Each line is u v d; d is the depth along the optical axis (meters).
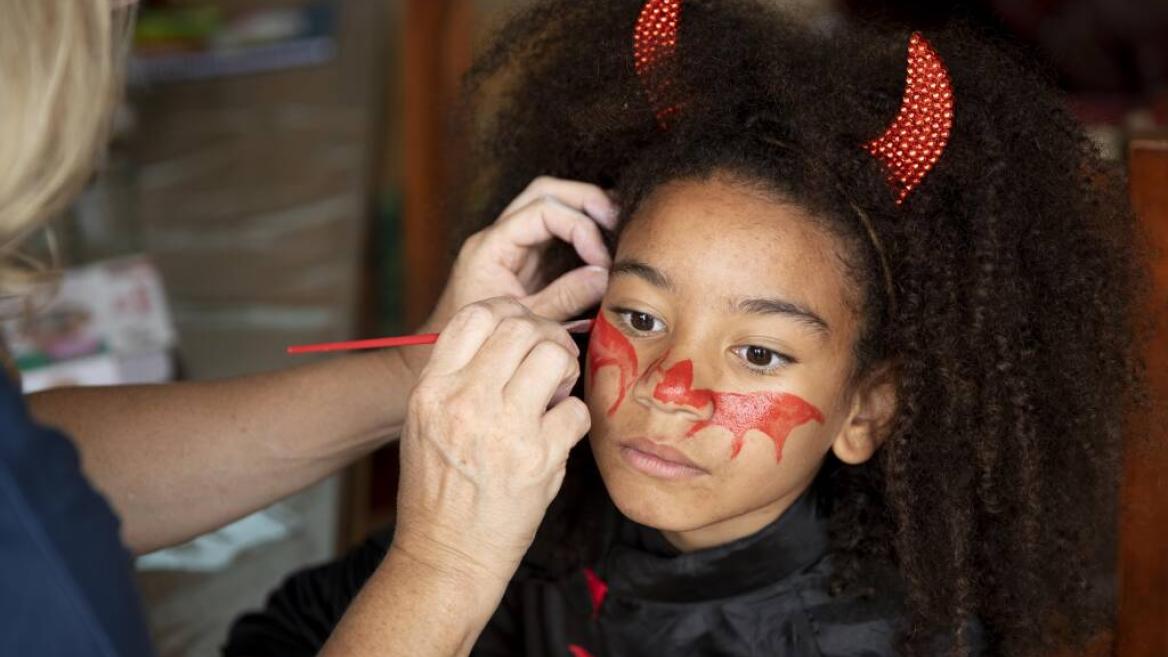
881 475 1.18
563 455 0.94
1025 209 1.10
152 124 2.72
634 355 1.08
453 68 2.41
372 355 1.26
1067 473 1.17
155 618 1.84
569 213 1.18
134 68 2.71
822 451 1.11
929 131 1.05
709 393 1.05
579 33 1.29
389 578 0.93
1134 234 1.16
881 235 1.08
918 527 1.13
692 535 1.19
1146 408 1.19
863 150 1.08
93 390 1.22
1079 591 1.21
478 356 0.93
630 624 1.21
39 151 0.80
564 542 1.29
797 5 1.23
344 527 2.10
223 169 2.65
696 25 1.18
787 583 1.18
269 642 1.36
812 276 1.05
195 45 2.79
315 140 2.65
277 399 1.23
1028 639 1.17
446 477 0.93
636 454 1.08
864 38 1.17
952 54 1.13
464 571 0.93
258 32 2.83
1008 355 1.09
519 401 0.92
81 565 0.74
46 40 0.79
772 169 1.07
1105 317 1.14
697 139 1.10
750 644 1.17
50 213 0.84
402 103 2.79
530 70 1.32
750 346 1.06
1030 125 1.10
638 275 1.08
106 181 2.35
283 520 2.04
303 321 2.38
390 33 2.83
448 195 1.45
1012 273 1.08
